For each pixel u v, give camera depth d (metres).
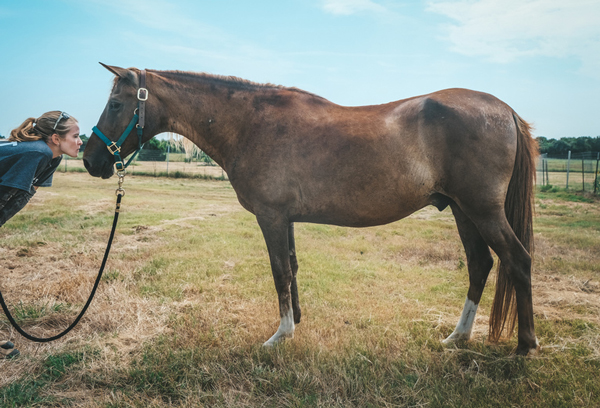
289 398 2.25
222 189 16.75
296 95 2.93
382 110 2.79
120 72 2.77
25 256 5.22
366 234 7.48
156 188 16.12
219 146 3.03
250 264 5.10
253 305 3.74
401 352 2.84
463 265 5.23
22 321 3.21
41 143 2.32
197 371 2.51
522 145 2.64
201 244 6.14
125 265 4.91
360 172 2.64
